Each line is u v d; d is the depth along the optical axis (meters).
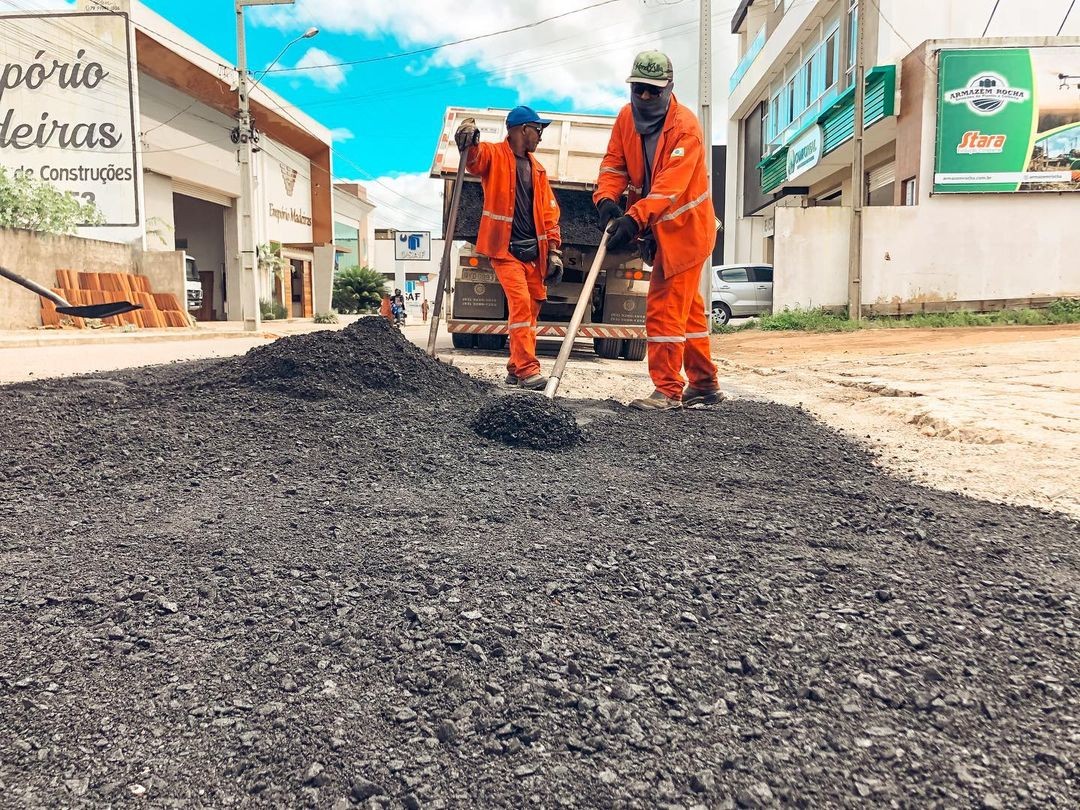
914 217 17.88
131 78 19.64
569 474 3.22
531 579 2.02
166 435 3.64
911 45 19.00
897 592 1.98
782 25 25.84
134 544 2.30
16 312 15.08
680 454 3.64
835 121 21.69
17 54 19.25
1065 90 17.20
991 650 1.67
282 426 3.83
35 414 4.07
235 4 17.58
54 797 1.21
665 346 4.80
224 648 1.66
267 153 34.03
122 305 3.36
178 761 1.30
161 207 26.41
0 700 1.47
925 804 1.19
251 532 2.41
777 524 2.54
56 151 19.62
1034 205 17.69
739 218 34.75
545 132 9.88
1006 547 2.34
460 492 2.91
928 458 3.76
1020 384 6.91
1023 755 1.31
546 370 7.88
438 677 1.54
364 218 53.00
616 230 4.42
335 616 1.81
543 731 1.37
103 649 1.66
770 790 1.22
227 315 31.67
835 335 15.19
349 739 1.35
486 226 5.77
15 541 2.34
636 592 1.94
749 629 1.75
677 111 4.56
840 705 1.46
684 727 1.39
